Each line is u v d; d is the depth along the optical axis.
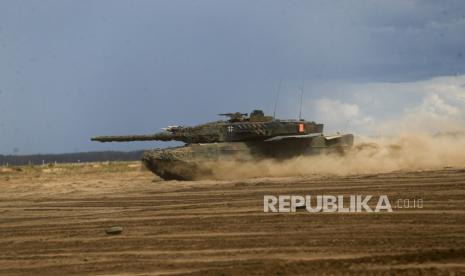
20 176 165.62
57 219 77.44
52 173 176.25
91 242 60.66
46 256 55.69
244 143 124.06
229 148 122.62
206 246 55.84
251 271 46.06
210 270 46.88
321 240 55.47
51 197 102.94
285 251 52.25
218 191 95.00
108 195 100.88
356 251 50.94
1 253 58.06
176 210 77.94
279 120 125.25
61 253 56.62
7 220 78.94
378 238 55.16
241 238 58.16
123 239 61.03
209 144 122.25
